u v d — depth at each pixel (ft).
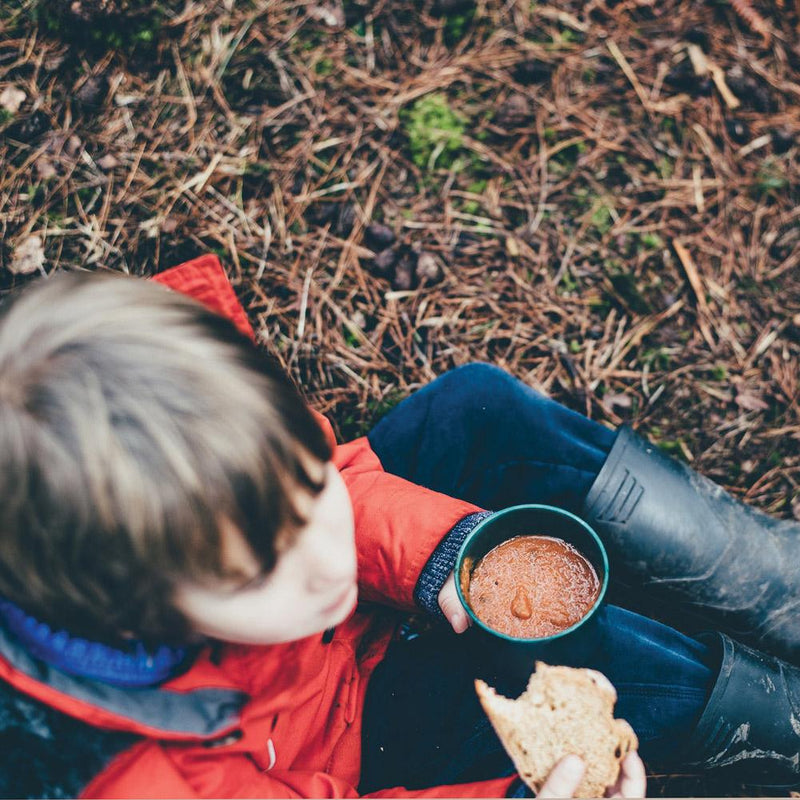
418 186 6.68
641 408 6.17
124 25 6.57
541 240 6.57
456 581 3.68
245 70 6.79
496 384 4.98
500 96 6.95
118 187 6.34
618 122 6.93
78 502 2.19
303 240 6.45
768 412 6.19
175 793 2.91
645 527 4.59
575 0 7.18
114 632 2.55
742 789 5.13
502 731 3.30
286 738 3.72
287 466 2.34
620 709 4.33
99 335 2.29
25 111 6.36
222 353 2.38
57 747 2.81
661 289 6.49
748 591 4.68
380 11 7.04
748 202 6.77
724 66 7.09
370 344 6.25
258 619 2.53
